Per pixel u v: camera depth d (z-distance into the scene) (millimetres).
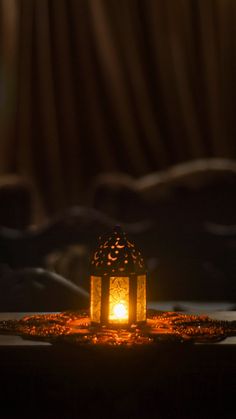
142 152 4836
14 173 4723
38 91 4754
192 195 4172
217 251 2301
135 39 4828
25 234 2412
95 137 4816
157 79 4871
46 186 4738
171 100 4852
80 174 4805
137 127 4844
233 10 4891
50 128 4750
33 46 4746
